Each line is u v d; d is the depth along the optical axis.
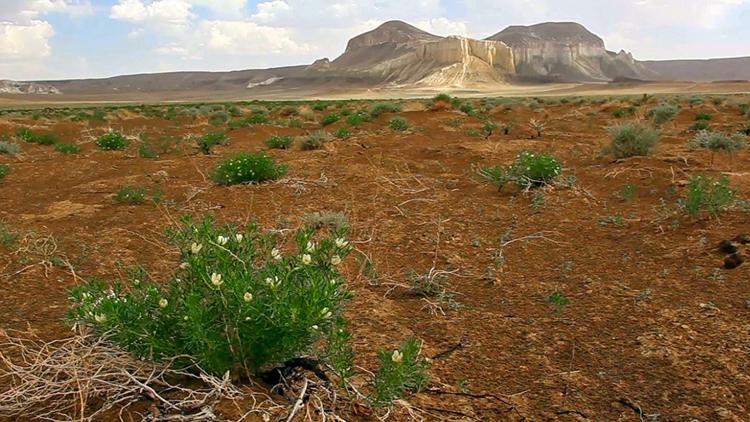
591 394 3.64
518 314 4.92
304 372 3.46
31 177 12.69
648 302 5.03
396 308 5.07
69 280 5.74
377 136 17.22
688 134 17.62
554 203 8.74
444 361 4.05
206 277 3.03
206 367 3.23
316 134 16.16
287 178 10.80
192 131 24.23
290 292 3.06
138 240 7.25
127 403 3.23
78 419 3.08
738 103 31.55
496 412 3.42
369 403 3.15
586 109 29.30
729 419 3.33
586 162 12.26
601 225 7.53
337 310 3.19
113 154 16.44
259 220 8.14
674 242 6.60
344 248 3.30
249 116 33.38
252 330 3.09
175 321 3.15
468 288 5.59
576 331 4.54
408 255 6.66
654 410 3.45
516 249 6.77
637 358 4.09
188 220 3.42
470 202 9.06
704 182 8.18
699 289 5.26
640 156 12.02
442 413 3.36
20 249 6.63
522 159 10.08
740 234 6.41
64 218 8.42
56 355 3.57
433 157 13.51
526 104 35.44
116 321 2.99
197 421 2.94
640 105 30.58
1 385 3.55
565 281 5.67
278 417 3.01
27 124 28.58
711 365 3.94
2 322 4.62
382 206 8.94
